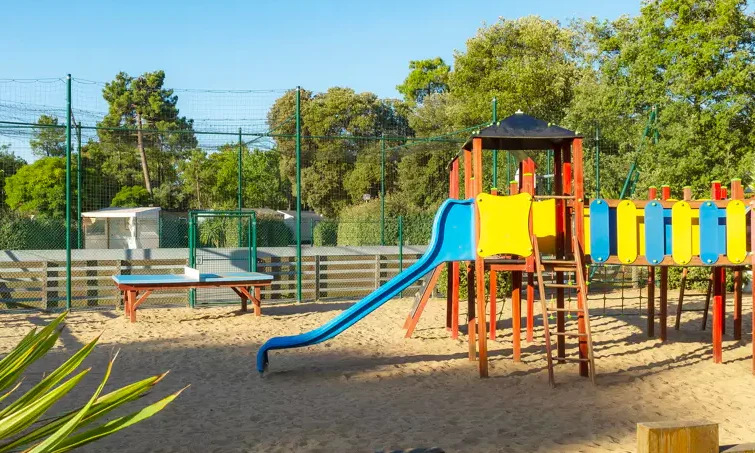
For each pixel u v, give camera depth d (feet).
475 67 132.87
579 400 23.86
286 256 56.75
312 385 26.53
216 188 137.39
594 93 102.22
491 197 29.01
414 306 39.83
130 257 52.60
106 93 149.18
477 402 23.58
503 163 82.94
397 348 34.73
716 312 30.99
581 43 134.00
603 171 78.95
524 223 28.96
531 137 29.04
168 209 124.16
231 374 28.63
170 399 7.02
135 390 7.13
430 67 204.95
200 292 53.88
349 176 129.29
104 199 114.93
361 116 161.38
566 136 28.96
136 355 32.68
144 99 150.41
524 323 43.14
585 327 27.78
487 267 37.58
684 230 29.96
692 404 23.21
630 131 81.61
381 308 50.26
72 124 50.75
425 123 142.72
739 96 90.22
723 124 89.20
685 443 9.55
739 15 94.22
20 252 49.73
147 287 43.09
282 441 18.71
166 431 19.79
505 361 31.48
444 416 21.49
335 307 51.26
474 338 31.42
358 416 21.61
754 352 28.55
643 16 101.04
